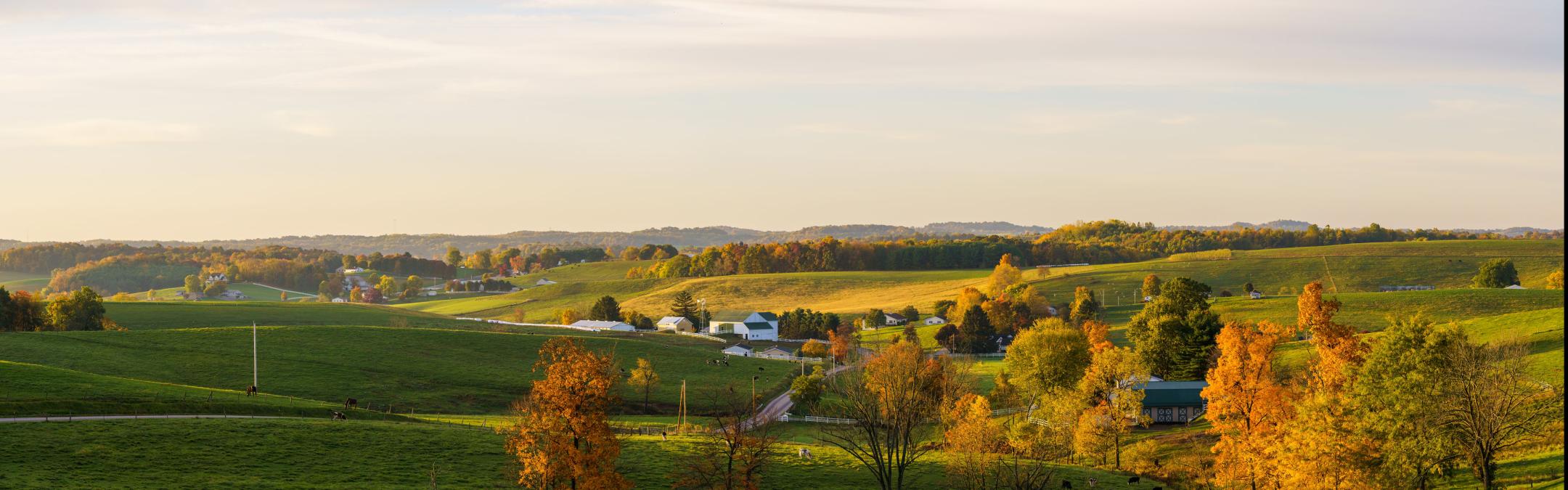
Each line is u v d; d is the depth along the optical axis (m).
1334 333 124.69
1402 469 78.12
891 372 108.00
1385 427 80.38
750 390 157.62
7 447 81.19
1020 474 94.31
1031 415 124.75
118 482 76.38
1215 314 145.38
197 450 86.31
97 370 142.50
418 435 98.12
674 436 109.62
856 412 110.94
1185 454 106.69
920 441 117.81
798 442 115.12
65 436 85.81
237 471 82.31
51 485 73.38
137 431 89.44
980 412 107.19
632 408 141.88
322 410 115.00
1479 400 77.75
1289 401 92.00
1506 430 79.44
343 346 169.12
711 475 84.62
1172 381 135.88
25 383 105.81
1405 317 194.62
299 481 81.44
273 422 98.12
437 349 172.12
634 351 183.50
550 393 72.19
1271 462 84.50
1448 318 191.50
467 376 155.75
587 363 72.62
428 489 81.25
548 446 72.12
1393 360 88.38
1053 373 130.38
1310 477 78.88
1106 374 112.50
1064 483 92.56
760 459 87.75
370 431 97.69
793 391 144.00
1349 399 87.25
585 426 72.12
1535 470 79.06
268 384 142.50
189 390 116.44
